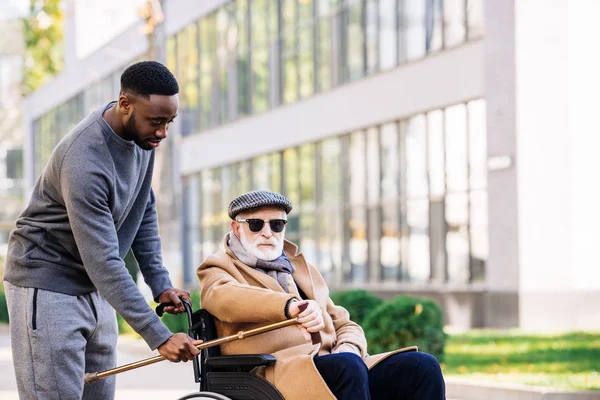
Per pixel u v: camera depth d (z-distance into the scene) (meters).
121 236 5.73
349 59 25.61
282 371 5.40
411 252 23.23
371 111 24.58
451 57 21.70
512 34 19.75
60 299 5.41
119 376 14.07
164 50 24.47
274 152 29.34
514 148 19.72
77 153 5.27
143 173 5.66
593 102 19.48
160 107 5.27
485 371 12.39
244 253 5.88
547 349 15.01
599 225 19.45
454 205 21.80
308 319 5.36
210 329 5.73
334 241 26.42
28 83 59.12
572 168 19.33
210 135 33.03
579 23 19.47
